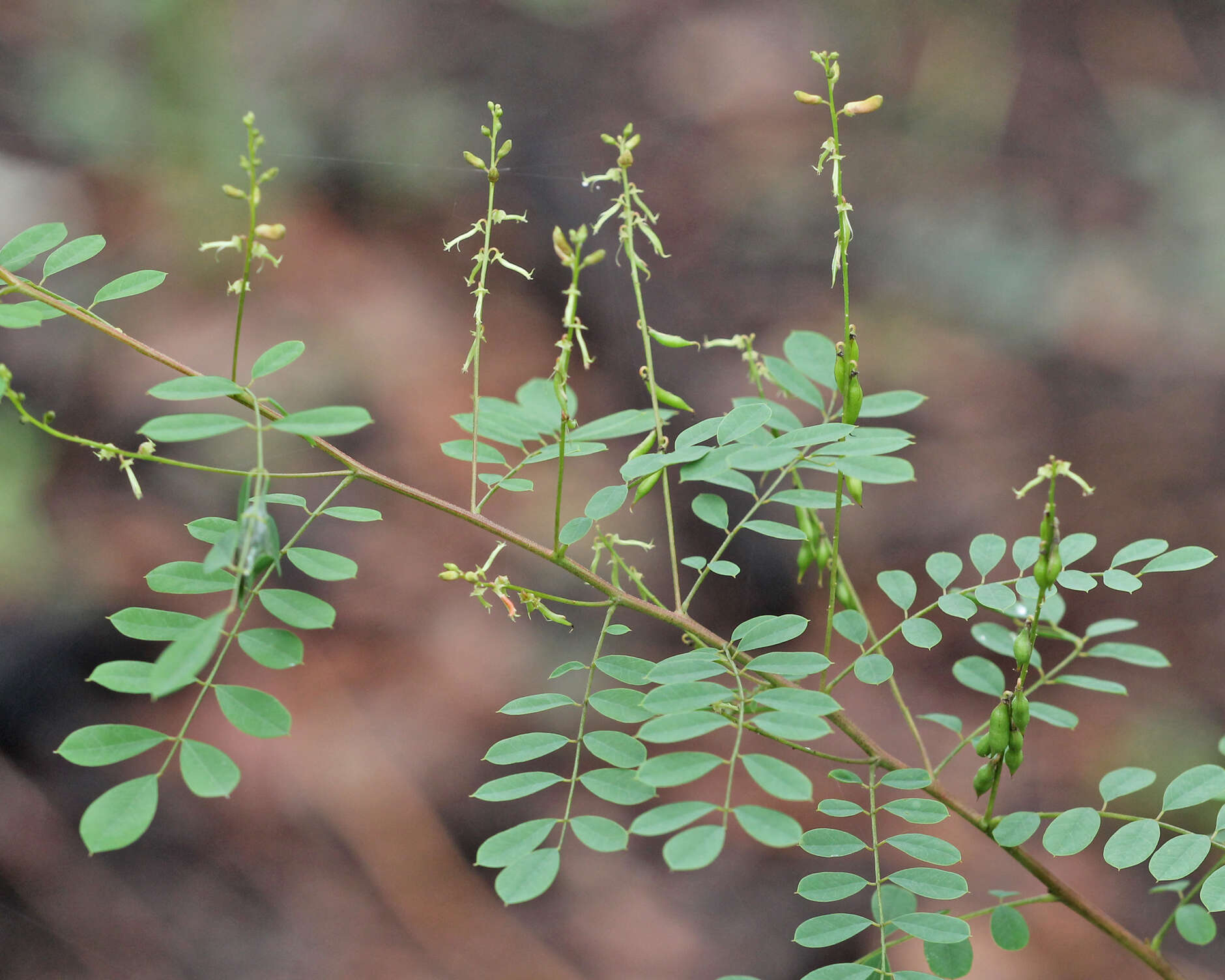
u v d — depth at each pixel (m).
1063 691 4.90
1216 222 6.75
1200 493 5.54
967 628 4.96
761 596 4.77
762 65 7.39
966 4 8.02
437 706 4.38
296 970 3.67
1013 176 7.18
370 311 5.33
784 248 6.59
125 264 5.13
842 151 7.17
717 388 5.62
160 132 5.47
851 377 1.53
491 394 5.23
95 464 4.57
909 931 1.45
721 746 4.26
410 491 1.54
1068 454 5.79
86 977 3.54
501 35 6.96
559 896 4.05
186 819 4.01
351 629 4.50
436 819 4.12
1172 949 4.05
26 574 4.18
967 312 6.48
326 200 5.81
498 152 1.58
